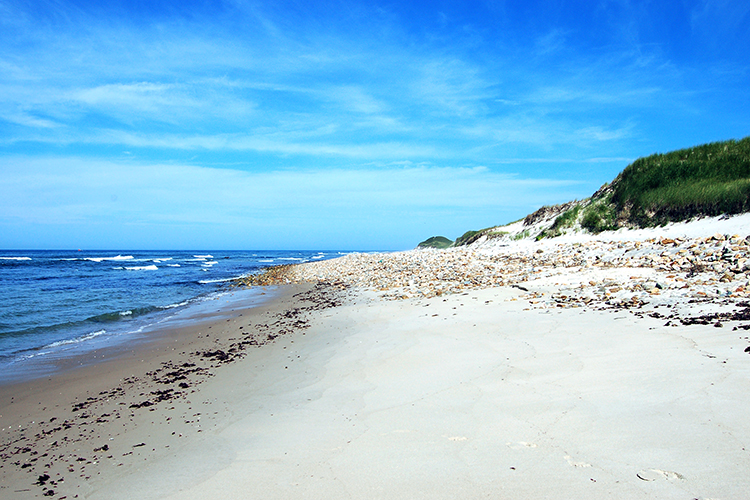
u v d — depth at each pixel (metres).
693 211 18.73
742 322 6.29
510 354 6.81
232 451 4.75
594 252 17.58
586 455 3.55
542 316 8.99
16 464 5.14
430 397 5.49
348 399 5.92
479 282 15.58
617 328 7.23
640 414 4.09
